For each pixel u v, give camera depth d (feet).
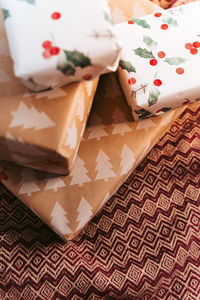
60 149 1.27
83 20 1.21
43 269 1.73
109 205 1.83
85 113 1.43
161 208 1.83
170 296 1.73
